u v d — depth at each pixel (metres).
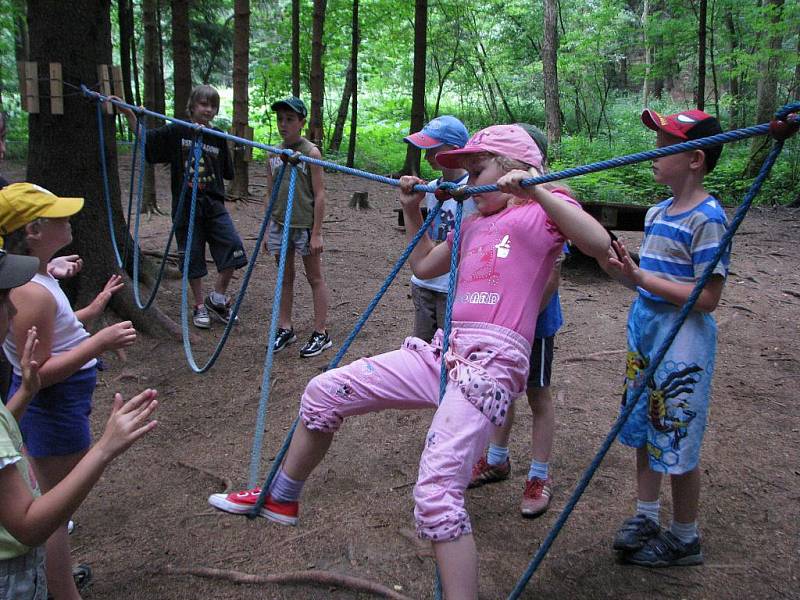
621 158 1.79
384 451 3.63
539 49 22.84
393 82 24.91
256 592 2.51
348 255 7.83
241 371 4.78
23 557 1.66
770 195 12.51
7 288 1.62
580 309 6.13
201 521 3.01
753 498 3.12
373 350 5.10
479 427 2.00
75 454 2.46
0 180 2.82
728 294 6.68
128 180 11.38
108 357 4.92
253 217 9.13
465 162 2.31
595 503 3.11
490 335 2.08
